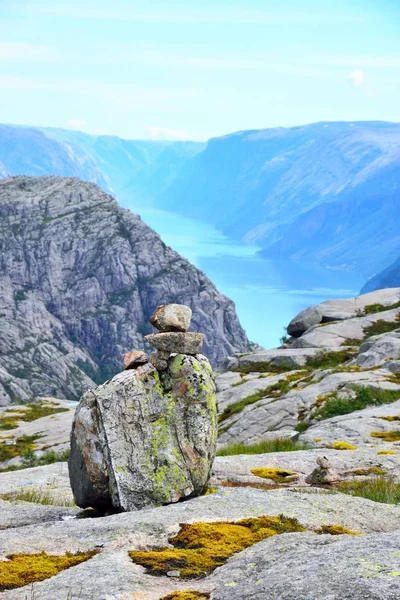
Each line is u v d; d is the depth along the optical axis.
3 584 10.37
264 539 11.89
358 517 14.27
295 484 21.19
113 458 15.83
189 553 11.45
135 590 9.77
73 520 14.45
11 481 23.75
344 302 79.81
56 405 89.31
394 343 55.94
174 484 15.79
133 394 16.25
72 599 9.43
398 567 8.94
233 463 23.91
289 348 69.94
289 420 44.44
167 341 16.72
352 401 43.91
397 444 28.89
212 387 16.98
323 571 9.23
